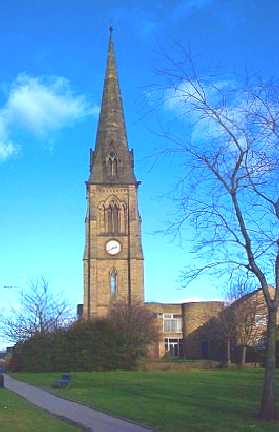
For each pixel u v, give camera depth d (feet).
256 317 237.25
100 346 216.95
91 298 349.00
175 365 217.97
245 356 240.32
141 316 290.15
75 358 216.95
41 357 218.38
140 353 220.02
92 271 352.69
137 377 163.32
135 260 354.95
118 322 242.78
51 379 163.02
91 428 65.05
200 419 69.41
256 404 85.15
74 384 138.21
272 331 71.41
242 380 141.69
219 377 155.63
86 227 363.56
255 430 60.13
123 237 359.66
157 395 103.45
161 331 349.20
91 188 366.43
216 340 276.00
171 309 363.76
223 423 65.62
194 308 350.64
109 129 381.81
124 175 369.91
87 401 95.40
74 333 220.23
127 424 68.23
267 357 70.64
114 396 103.45
